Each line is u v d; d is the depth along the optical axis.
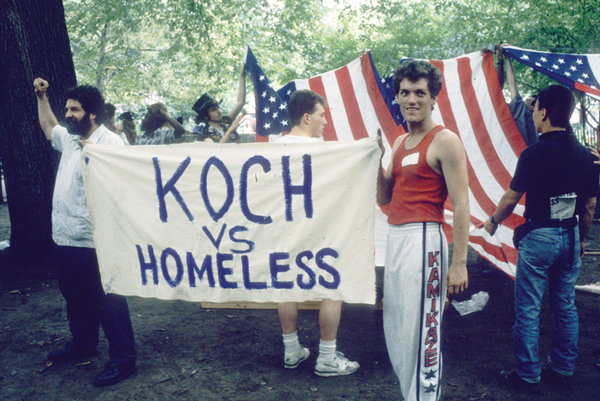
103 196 2.80
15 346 3.62
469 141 4.43
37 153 5.74
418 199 2.19
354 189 2.50
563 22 9.26
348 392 2.86
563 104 2.79
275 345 3.58
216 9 13.90
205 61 15.47
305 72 14.92
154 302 4.59
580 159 2.75
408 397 2.27
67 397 2.86
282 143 2.58
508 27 11.09
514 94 4.78
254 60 4.68
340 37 15.03
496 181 4.32
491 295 4.66
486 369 3.15
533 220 2.81
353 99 4.67
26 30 5.54
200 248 2.72
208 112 5.12
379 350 3.45
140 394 2.88
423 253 2.17
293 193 2.58
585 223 2.90
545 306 4.31
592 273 5.32
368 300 2.50
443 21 13.98
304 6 14.51
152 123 5.83
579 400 2.74
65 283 3.13
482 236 4.14
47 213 5.84
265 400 2.79
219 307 4.38
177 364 3.27
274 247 2.62
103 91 21.42
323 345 3.03
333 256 2.54
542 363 3.20
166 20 14.53
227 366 3.23
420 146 2.18
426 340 2.21
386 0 13.96
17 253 5.89
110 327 3.02
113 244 2.82
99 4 14.28
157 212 2.76
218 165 2.66
